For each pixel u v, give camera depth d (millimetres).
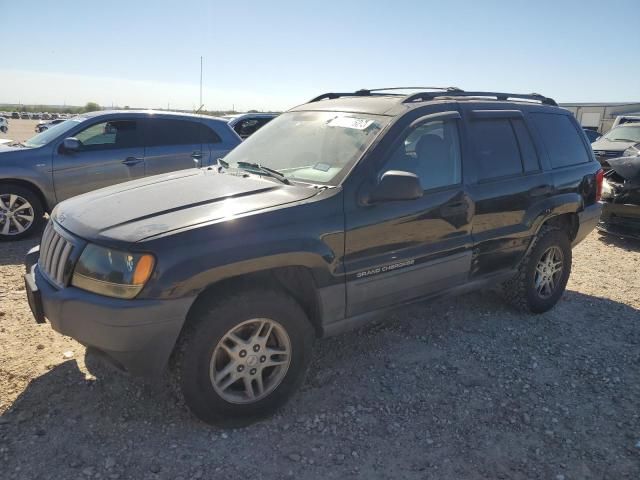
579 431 3182
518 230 4352
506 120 4434
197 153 8156
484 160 4148
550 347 4254
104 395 3311
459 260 3930
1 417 3053
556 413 3357
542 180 4543
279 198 3203
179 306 2740
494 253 4219
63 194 7242
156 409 3195
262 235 2951
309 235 3100
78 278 2846
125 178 7641
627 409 3420
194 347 2840
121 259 2723
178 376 2902
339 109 4059
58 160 7156
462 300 5133
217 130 8453
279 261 2990
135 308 2676
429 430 3152
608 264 6762
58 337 4055
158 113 8000
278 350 3146
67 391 3338
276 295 3064
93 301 2734
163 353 2797
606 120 30328
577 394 3584
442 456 2928
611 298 5438
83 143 7410
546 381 3736
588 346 4301
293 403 3359
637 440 3107
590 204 5176
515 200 4297
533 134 4621
